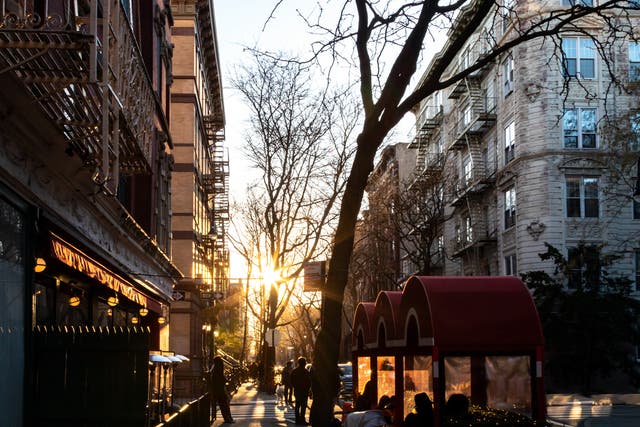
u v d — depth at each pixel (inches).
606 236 1568.7
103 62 405.1
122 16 495.5
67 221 558.6
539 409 439.8
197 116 1803.6
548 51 1579.7
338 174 1392.7
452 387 514.0
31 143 440.8
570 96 1588.3
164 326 1202.6
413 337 495.5
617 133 1250.6
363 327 666.2
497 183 1796.3
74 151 486.9
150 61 1003.3
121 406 343.3
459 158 2135.8
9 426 392.5
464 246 1957.4
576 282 1498.5
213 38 2010.3
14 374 408.8
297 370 914.1
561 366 1421.0
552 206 1582.2
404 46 303.9
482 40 1728.6
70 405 343.3
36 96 407.5
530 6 1520.7
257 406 1290.6
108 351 347.3
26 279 447.5
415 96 307.3
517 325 443.8
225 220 2287.2
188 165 1669.5
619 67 1553.9
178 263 1628.9
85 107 438.9
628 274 1577.3
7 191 413.7
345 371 1631.4
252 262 1753.2
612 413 1047.0
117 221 716.7
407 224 2050.9
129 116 529.3
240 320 3757.4
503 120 1763.0
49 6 472.4
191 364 1582.2
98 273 585.3
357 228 2041.1
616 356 1422.2
